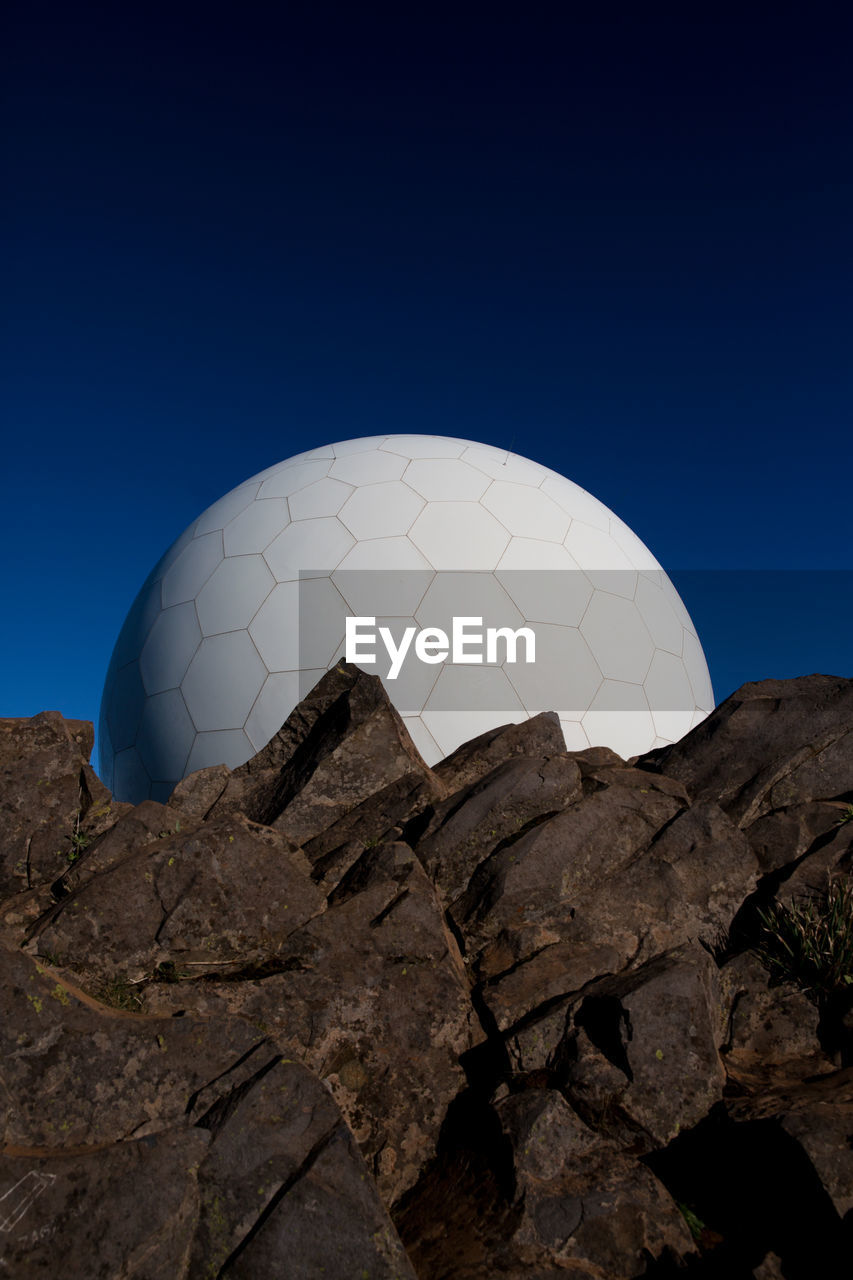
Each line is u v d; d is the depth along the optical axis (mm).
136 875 3520
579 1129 2979
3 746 4605
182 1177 2453
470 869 4180
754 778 4742
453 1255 2629
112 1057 2807
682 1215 2754
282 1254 2369
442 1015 3400
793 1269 2531
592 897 3967
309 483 10430
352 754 4801
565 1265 2562
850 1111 2816
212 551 10266
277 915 3600
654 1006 3223
